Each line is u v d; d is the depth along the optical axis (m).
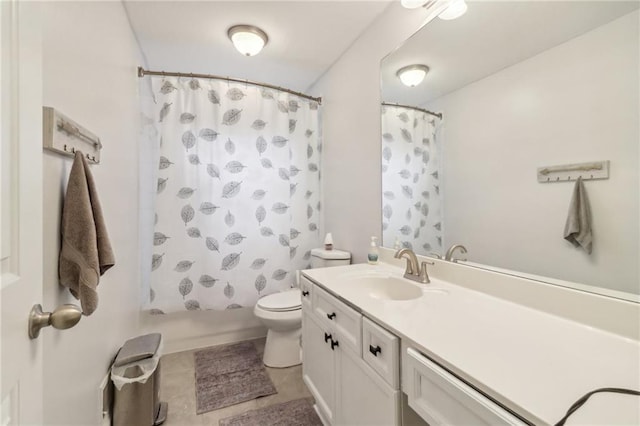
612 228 0.78
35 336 0.57
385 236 1.71
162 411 1.50
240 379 1.81
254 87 2.19
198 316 2.26
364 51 1.84
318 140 2.48
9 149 0.51
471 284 1.16
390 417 0.83
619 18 0.76
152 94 2.02
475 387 0.57
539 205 0.95
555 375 0.57
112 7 1.41
